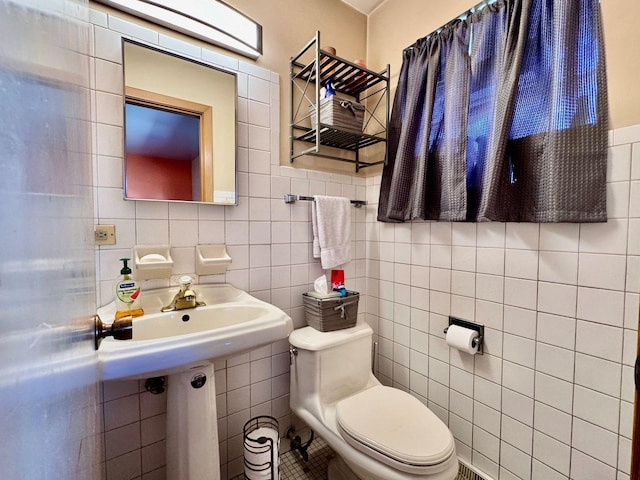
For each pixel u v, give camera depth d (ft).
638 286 2.90
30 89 0.66
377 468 3.06
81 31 1.27
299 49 4.93
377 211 5.56
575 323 3.31
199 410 3.20
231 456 4.35
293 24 4.87
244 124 4.40
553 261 3.47
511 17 3.52
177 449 3.19
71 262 0.99
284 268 4.84
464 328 4.17
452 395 4.54
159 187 3.73
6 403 0.51
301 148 5.04
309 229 5.11
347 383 4.42
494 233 4.00
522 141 3.52
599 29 3.00
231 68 4.26
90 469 1.22
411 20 5.00
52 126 0.80
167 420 3.27
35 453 0.63
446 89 4.15
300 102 4.97
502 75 3.55
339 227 5.15
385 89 5.41
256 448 3.69
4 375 0.50
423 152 4.38
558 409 3.45
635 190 2.90
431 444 3.09
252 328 2.99
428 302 4.85
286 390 4.85
